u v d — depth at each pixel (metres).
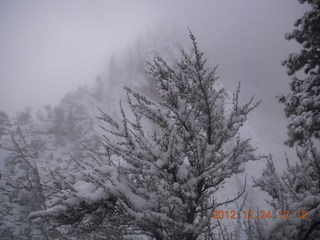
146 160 4.01
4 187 36.47
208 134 4.77
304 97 8.11
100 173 4.08
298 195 3.93
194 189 3.85
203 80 4.31
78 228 4.23
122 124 4.14
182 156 4.12
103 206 4.05
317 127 7.52
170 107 4.57
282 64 9.48
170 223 3.50
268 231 2.99
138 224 3.76
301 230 2.93
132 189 4.19
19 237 20.38
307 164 4.21
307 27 8.63
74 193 3.81
